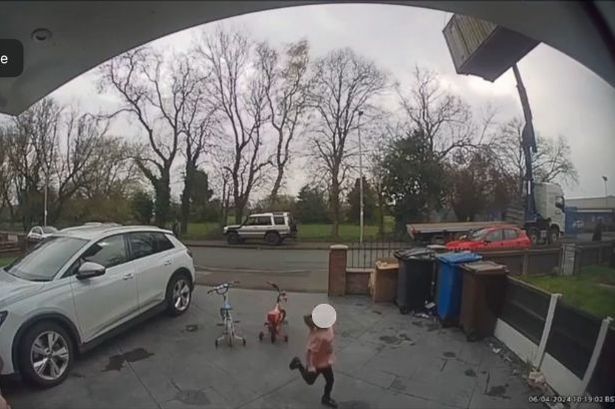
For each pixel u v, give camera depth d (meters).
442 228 20.52
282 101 27.03
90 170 27.67
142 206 29.03
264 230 23.31
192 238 26.83
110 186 28.19
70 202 28.11
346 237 26.55
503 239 14.63
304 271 13.40
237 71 26.70
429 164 25.56
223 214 28.41
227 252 20.05
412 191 25.75
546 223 19.14
